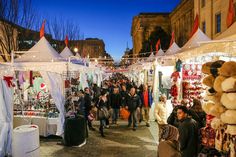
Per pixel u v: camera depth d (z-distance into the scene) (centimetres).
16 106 906
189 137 500
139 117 1177
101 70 2339
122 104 1290
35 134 652
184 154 503
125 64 4453
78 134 817
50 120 890
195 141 500
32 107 927
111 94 1162
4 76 706
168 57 1022
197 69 759
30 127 670
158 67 1122
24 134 632
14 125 881
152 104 1183
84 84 1432
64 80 966
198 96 739
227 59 635
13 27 1995
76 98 1011
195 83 754
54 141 874
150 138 917
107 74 3350
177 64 791
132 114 1045
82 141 831
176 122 593
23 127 668
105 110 965
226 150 371
